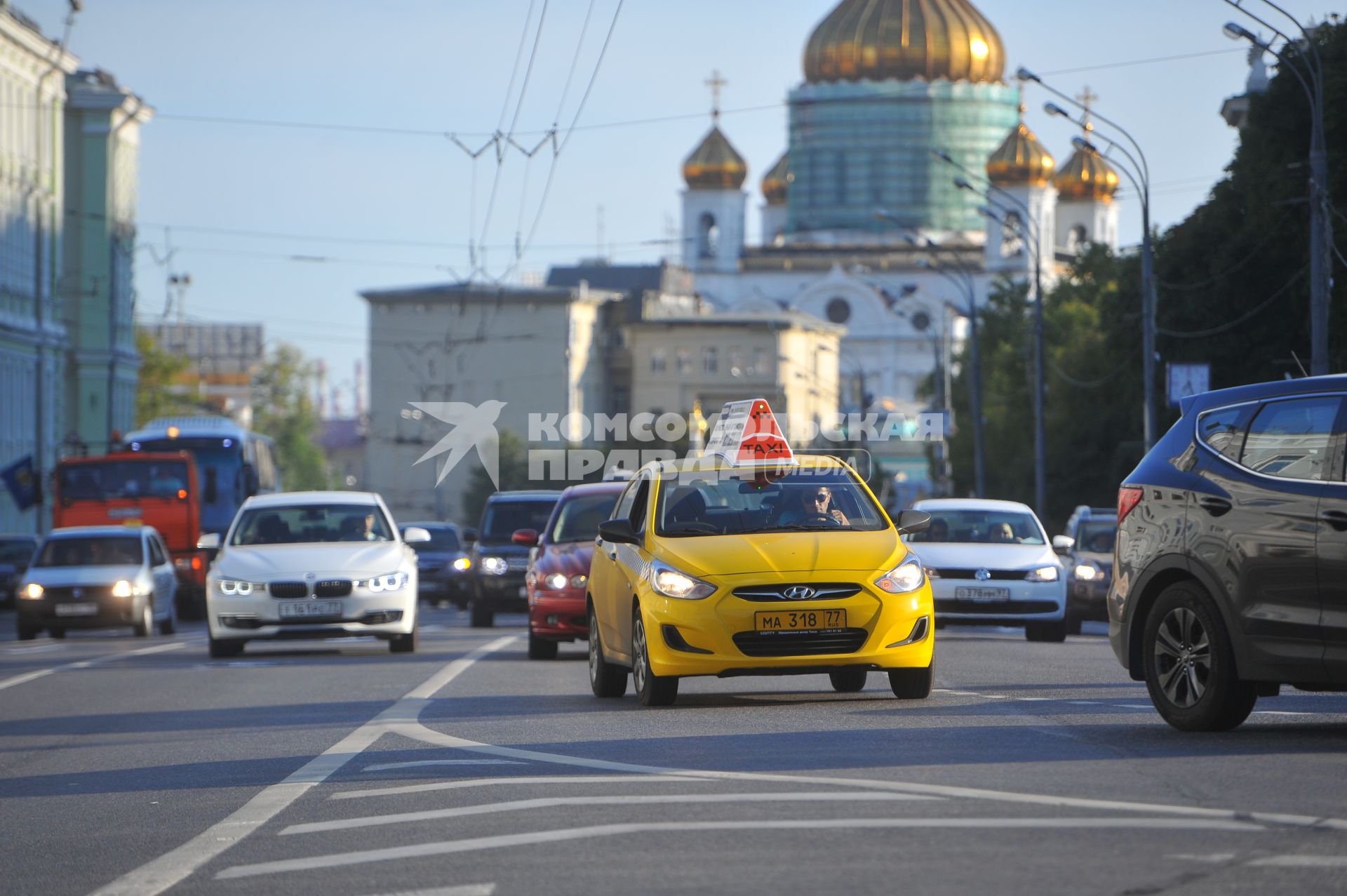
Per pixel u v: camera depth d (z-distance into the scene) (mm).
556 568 51344
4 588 122625
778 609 32250
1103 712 30469
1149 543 27750
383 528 57688
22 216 180750
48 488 101438
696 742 27125
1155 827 18031
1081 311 176875
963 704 32344
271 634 54000
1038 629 60312
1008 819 18703
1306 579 25031
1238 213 108250
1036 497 144875
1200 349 110125
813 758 24375
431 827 19766
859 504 35188
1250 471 26406
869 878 15922
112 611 77250
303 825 20375
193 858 18562
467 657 53594
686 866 16750
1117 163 98688
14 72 176750
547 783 22828
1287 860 16359
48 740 32969
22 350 178125
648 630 33062
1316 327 73188
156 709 38719
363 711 35875
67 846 20125
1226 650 26266
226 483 111688
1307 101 95750
